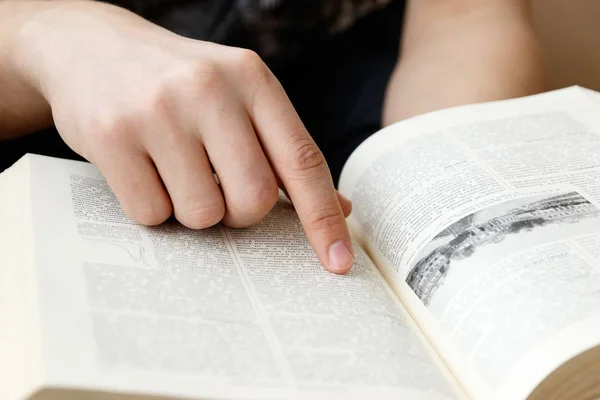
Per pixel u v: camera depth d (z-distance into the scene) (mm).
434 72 589
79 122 439
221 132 427
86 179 464
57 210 434
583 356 390
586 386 401
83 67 452
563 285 410
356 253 473
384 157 509
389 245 471
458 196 466
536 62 583
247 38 633
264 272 433
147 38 466
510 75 570
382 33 699
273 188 435
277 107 438
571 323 397
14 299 385
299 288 428
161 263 419
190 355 376
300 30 643
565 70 847
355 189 509
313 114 657
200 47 454
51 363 358
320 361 390
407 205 475
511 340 403
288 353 390
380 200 489
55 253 406
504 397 395
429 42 620
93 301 387
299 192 439
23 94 507
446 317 428
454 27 616
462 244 443
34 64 476
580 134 499
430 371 406
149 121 423
